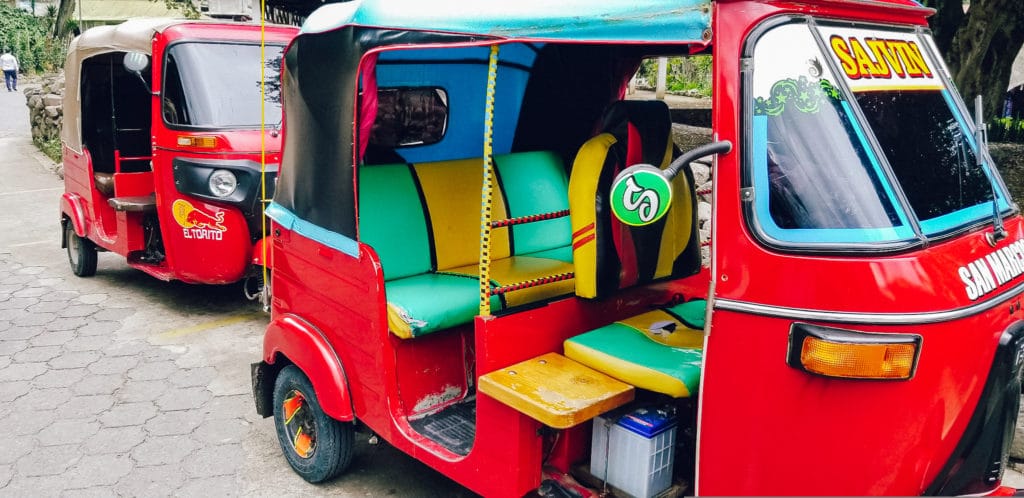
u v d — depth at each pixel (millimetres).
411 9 2754
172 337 5637
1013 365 2318
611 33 2357
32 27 28484
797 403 2164
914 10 2723
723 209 2242
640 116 3145
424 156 4039
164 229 5820
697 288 3609
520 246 4066
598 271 2971
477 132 4199
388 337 3100
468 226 3871
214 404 4586
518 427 2629
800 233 2186
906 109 2514
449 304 3256
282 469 3887
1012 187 5922
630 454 2652
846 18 2498
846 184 2246
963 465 2305
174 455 4008
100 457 3973
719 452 2338
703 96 9609
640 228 3115
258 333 5742
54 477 3781
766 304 2178
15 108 19766
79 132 6727
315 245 3375
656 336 2941
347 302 3234
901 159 2383
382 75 3734
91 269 7086
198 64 5793
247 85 5938
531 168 4180
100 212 6645
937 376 2131
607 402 2535
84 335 5656
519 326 2852
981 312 2219
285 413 3752
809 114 2291
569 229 4285
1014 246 2570
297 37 3332
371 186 3564
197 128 5559
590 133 4191
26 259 7668
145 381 4887
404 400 3236
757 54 2234
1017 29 5969
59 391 4723
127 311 6195
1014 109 7535
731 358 2258
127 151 7148
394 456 4004
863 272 2102
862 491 2172
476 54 3936
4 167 12211
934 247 2246
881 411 2115
